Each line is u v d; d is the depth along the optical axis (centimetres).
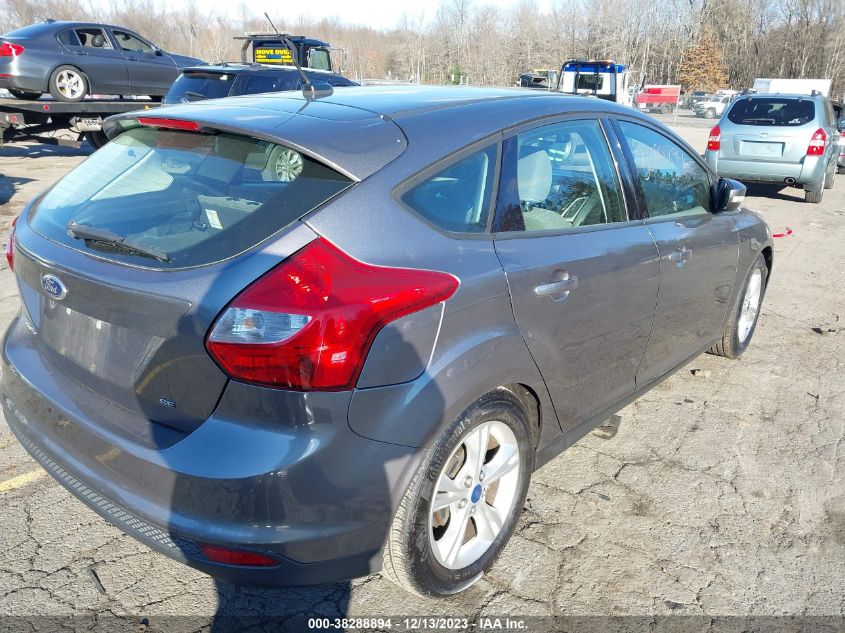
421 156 234
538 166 277
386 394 206
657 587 267
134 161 251
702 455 364
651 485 335
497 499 267
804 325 572
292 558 200
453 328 223
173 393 207
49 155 1341
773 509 319
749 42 8612
